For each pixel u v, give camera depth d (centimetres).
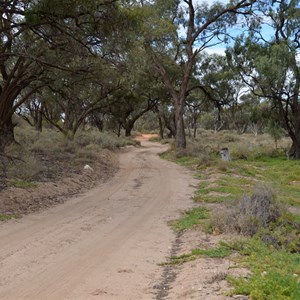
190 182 1848
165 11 2983
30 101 4103
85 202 1336
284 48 2841
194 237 873
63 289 568
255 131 7588
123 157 3281
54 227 961
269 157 3378
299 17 3005
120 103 4819
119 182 1864
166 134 8150
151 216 1122
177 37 3072
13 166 1619
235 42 3231
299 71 2973
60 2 1104
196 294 511
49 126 6097
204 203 1320
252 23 3134
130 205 1292
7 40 1588
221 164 2319
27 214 1109
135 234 918
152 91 4212
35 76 1948
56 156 2317
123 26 1249
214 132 8344
